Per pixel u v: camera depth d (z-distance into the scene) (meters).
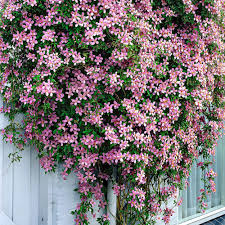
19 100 1.84
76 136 1.82
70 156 1.89
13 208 2.05
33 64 1.86
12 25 1.73
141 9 2.02
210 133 2.66
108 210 2.23
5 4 1.72
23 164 2.10
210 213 3.63
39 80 1.65
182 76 2.15
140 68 1.88
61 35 1.79
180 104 2.12
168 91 2.08
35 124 1.84
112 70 1.85
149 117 1.96
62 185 2.09
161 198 2.47
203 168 2.86
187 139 2.32
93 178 1.96
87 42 1.67
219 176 3.87
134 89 1.86
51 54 1.65
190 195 3.38
